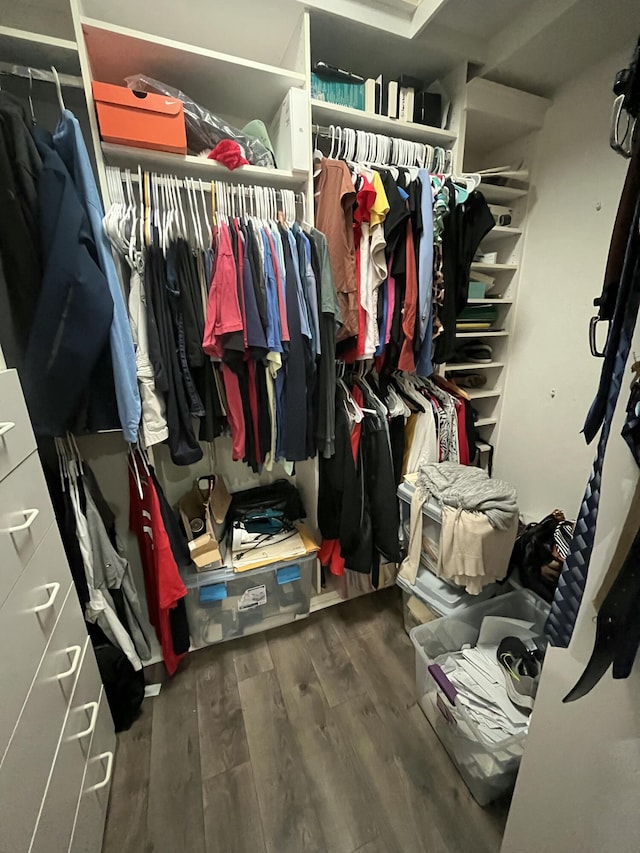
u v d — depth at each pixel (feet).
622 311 1.86
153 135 3.62
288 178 4.46
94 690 3.30
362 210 4.33
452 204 4.87
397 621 5.59
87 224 3.22
